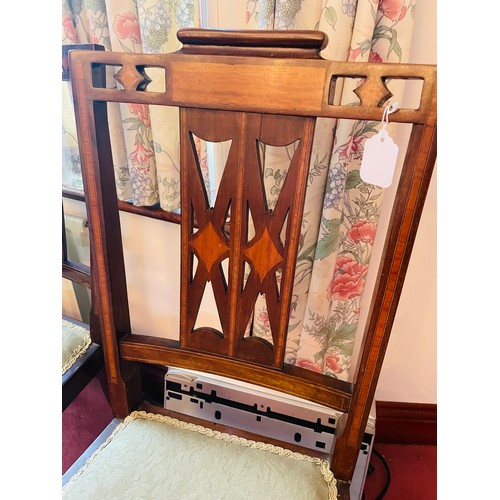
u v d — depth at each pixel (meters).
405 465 1.06
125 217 0.98
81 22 0.81
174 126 0.79
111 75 0.77
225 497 0.57
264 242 0.55
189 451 0.63
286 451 0.65
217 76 0.47
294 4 0.60
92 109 0.53
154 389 1.23
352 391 0.59
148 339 0.68
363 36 0.58
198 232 0.58
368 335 0.54
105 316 0.66
